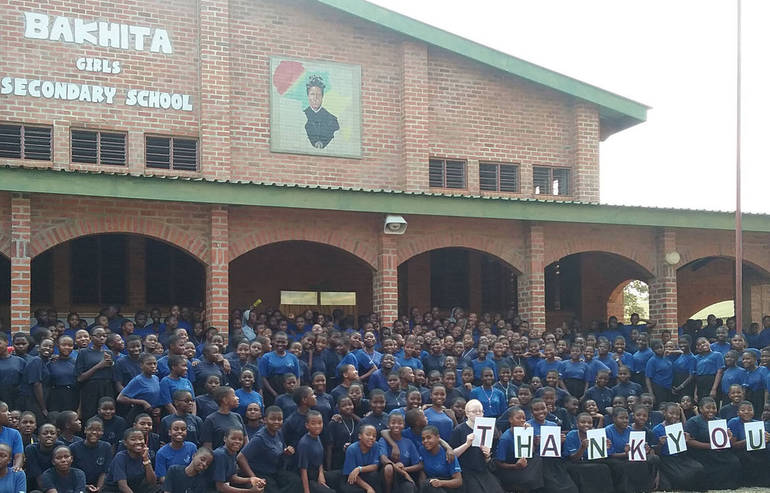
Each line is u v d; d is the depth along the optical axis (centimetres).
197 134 1978
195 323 1769
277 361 1434
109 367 1308
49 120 1861
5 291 1977
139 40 1947
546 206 1973
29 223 1631
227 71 1989
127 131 1923
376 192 1830
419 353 1580
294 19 2073
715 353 1675
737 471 1470
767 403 1539
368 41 2136
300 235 1847
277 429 1237
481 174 2233
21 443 1111
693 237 2170
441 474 1285
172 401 1275
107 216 1702
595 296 2548
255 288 2242
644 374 1759
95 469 1168
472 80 2231
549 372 1565
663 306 2125
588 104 2309
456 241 1983
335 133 2086
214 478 1149
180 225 1758
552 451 1346
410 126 2128
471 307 2397
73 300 2039
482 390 1466
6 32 1842
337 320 1888
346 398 1322
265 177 2016
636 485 1421
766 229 2134
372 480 1250
